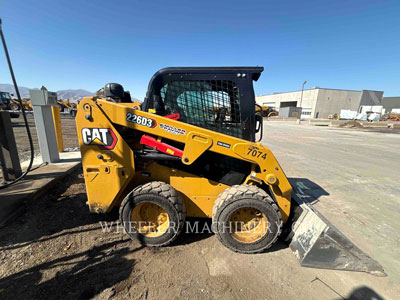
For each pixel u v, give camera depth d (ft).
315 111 164.35
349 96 167.73
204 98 7.64
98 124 7.26
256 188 7.22
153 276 6.24
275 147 29.12
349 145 32.22
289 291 5.89
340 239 6.46
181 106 7.73
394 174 17.61
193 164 8.14
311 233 6.99
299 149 27.96
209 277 6.29
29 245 7.32
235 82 7.45
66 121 56.08
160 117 7.07
